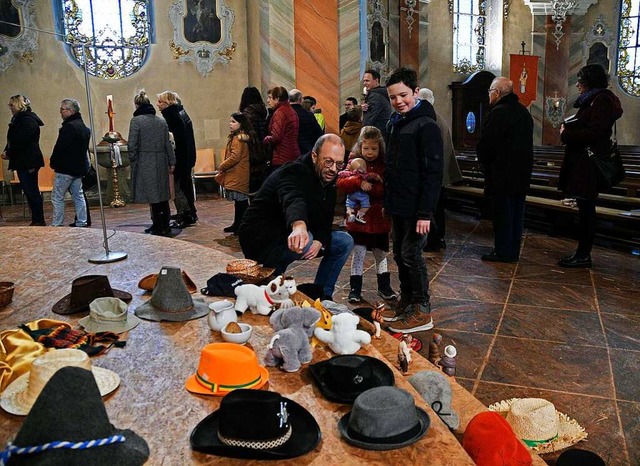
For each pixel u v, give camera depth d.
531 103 18.33
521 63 17.42
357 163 4.50
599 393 3.14
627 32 18.92
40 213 7.86
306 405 1.60
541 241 7.25
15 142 7.54
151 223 8.39
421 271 4.04
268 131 6.92
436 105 17.23
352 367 1.65
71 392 1.20
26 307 2.48
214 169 12.56
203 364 1.70
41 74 10.91
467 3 17.78
